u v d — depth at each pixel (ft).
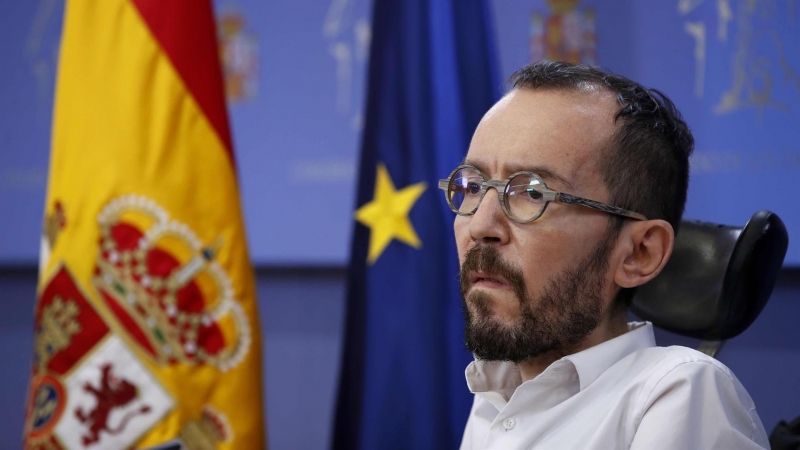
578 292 6.20
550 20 15.42
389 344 11.50
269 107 16.74
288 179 16.60
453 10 12.20
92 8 9.32
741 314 7.16
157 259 8.89
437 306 11.48
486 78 12.02
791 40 14.05
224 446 8.82
